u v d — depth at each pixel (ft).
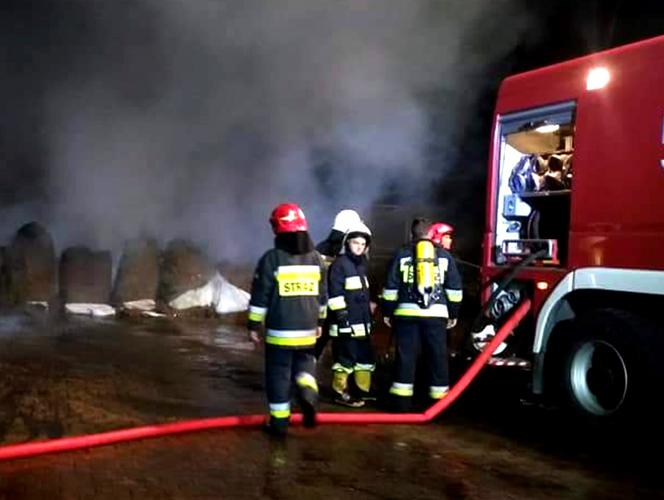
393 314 19.57
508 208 21.16
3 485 13.25
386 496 13.37
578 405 18.11
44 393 20.40
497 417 19.79
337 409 20.16
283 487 13.66
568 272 18.44
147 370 24.20
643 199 16.79
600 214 17.75
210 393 21.34
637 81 17.26
